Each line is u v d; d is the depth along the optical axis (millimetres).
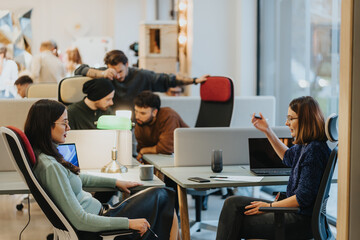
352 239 2754
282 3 6461
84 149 4059
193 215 5285
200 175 3748
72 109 4465
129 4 12344
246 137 4289
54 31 12227
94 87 4410
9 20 11805
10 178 3676
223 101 4883
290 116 3225
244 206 3227
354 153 2725
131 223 2861
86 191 3375
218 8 7168
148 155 4598
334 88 5270
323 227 3084
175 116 4695
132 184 3439
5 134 2668
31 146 2834
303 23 5953
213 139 4227
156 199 3273
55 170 2768
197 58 7156
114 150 3932
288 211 2922
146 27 7672
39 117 2820
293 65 6230
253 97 6285
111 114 4590
